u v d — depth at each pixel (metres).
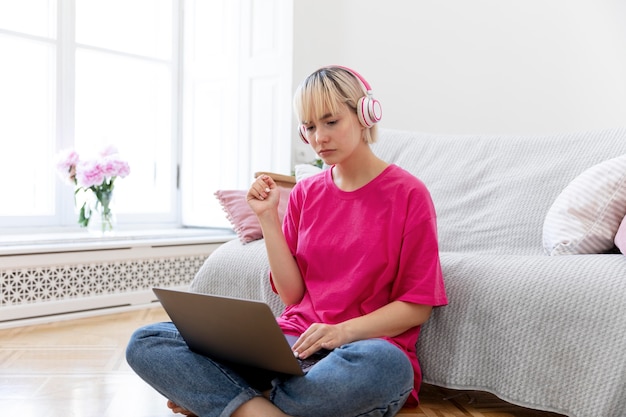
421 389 1.90
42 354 2.30
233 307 1.23
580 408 1.42
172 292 1.34
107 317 3.05
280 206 2.40
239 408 1.30
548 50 3.54
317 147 1.47
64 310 2.98
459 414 1.64
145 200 4.12
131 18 4.01
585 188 1.79
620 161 1.76
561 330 1.46
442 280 1.54
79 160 3.33
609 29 3.40
